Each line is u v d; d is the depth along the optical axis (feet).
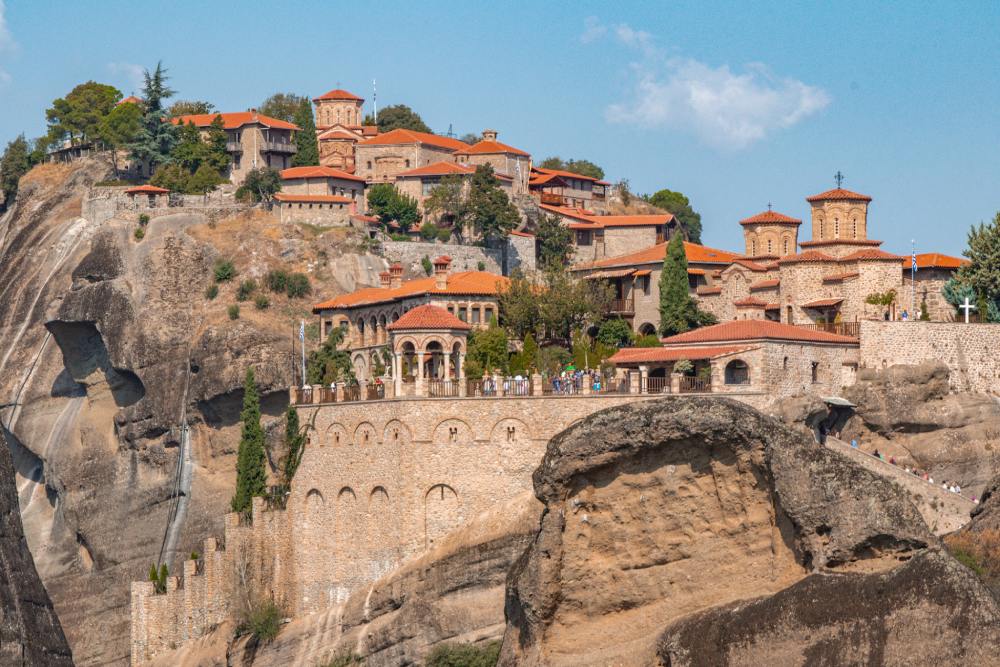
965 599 254.68
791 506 278.67
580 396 487.61
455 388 499.51
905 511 272.92
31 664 545.85
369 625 495.00
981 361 539.70
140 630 563.89
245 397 563.48
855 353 542.98
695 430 290.15
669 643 279.28
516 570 309.42
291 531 532.73
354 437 515.09
